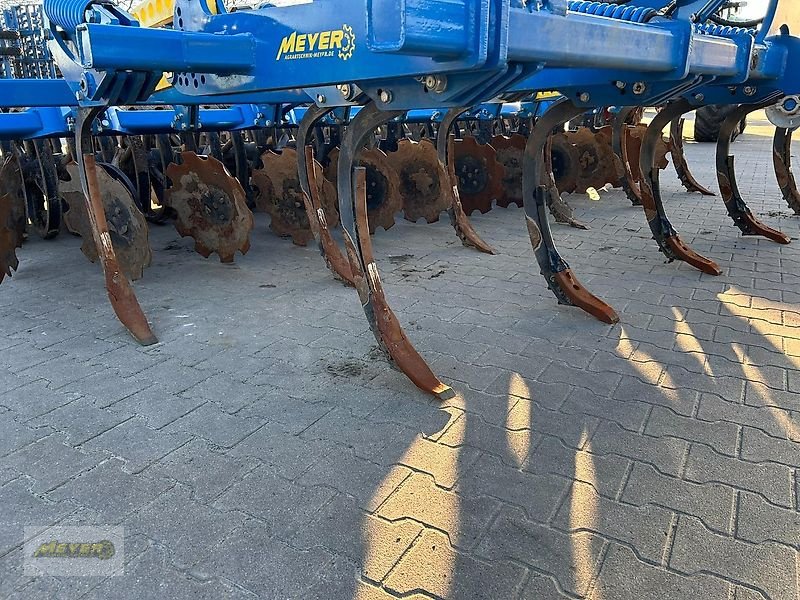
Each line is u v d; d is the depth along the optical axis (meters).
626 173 6.51
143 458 2.18
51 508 1.92
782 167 5.80
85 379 2.78
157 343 3.17
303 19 2.22
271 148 6.29
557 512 1.88
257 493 1.99
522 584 1.62
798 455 2.15
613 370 2.81
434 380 2.64
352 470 2.10
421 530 1.81
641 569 1.66
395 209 5.24
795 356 2.91
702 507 1.89
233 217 4.40
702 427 2.33
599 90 3.02
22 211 4.25
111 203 4.02
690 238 5.16
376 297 2.69
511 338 3.18
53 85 3.37
